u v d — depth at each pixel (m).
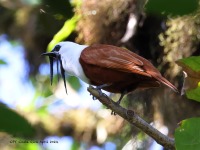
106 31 10.84
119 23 10.72
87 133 13.22
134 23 10.46
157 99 10.44
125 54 6.11
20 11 13.38
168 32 9.84
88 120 13.29
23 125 2.09
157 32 10.26
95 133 13.14
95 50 6.30
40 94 14.16
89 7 10.89
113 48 6.32
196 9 2.16
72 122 13.45
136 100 10.69
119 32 10.78
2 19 13.69
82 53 6.32
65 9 2.70
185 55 9.74
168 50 9.96
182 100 10.11
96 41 10.92
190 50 9.72
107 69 6.04
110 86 6.29
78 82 14.07
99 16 10.84
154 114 10.53
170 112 10.25
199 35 9.55
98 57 6.15
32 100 13.98
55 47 6.93
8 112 2.08
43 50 13.69
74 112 13.63
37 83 14.26
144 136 10.98
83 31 10.95
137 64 5.87
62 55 6.71
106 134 12.65
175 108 10.18
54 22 4.30
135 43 10.60
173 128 10.23
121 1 10.62
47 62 13.91
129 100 10.77
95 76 6.19
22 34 13.62
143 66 5.86
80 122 13.39
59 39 10.77
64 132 13.48
